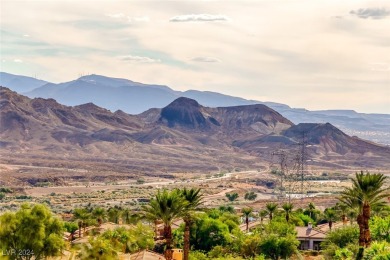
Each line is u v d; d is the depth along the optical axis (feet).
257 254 369.09
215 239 404.77
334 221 509.76
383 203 277.64
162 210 278.46
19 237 329.93
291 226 419.33
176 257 345.51
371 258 209.26
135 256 319.68
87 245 282.36
